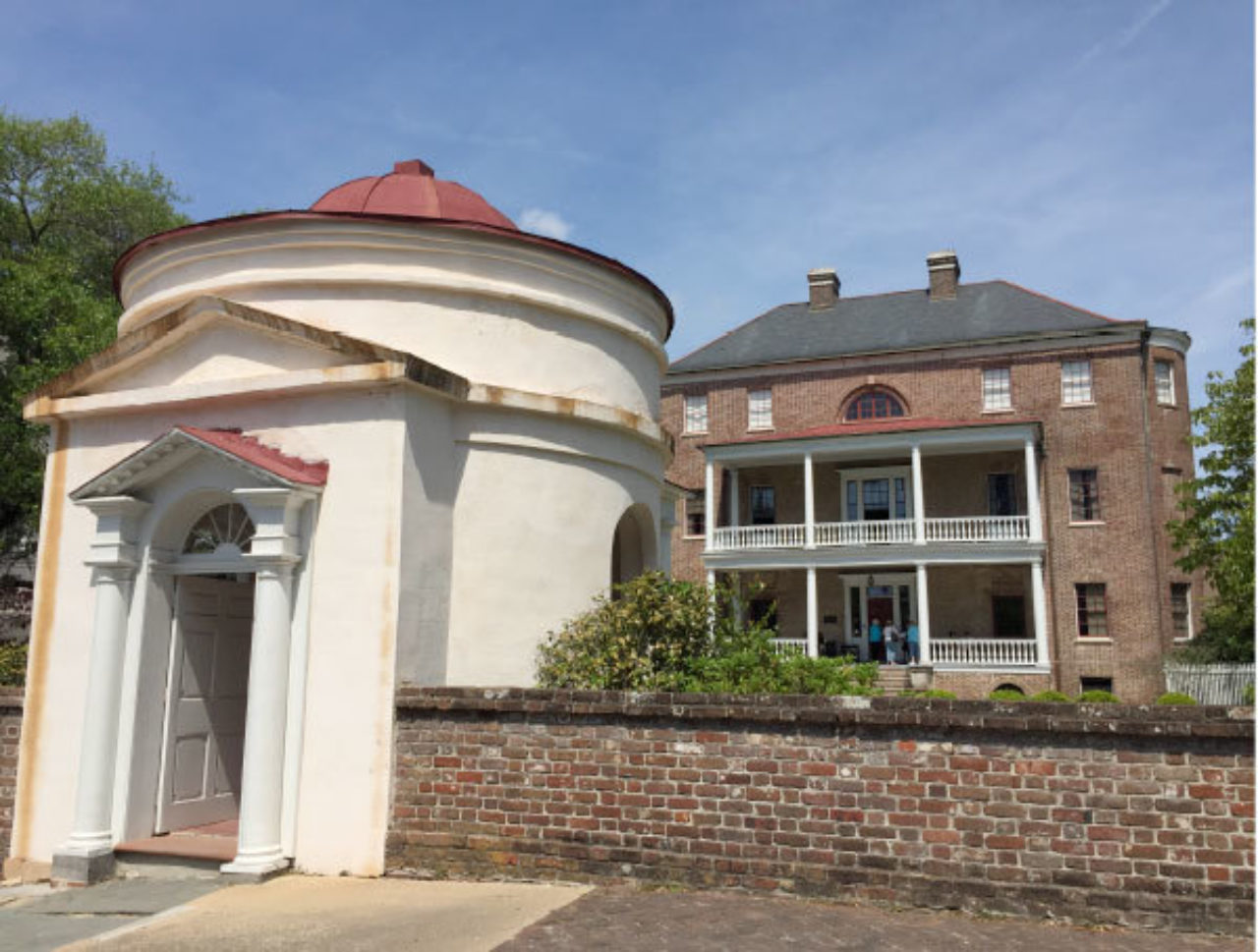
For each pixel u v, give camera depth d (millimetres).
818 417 31391
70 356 16938
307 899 7012
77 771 8734
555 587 9398
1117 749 6258
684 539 32156
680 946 5773
